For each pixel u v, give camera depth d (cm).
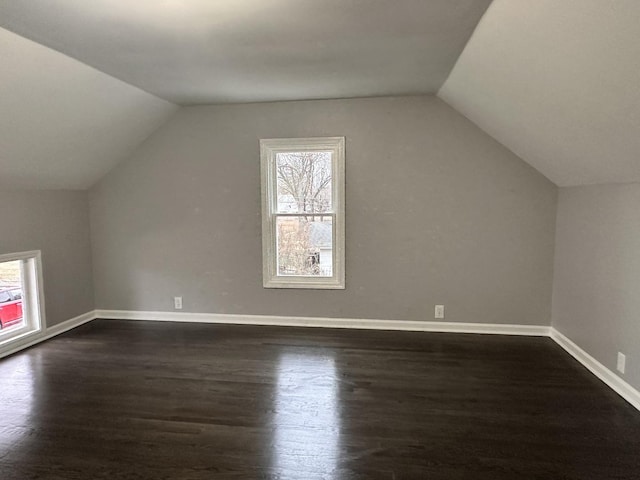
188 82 349
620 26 163
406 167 414
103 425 254
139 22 229
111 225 467
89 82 318
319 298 441
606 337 308
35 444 235
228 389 300
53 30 238
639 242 269
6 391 298
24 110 298
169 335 418
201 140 442
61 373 329
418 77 340
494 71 274
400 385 305
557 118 270
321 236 441
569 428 247
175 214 455
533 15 195
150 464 217
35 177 382
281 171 442
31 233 395
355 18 227
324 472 210
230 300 456
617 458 219
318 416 263
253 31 243
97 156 418
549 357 357
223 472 210
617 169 274
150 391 298
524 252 408
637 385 271
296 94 394
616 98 205
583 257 345
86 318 466
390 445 232
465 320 423
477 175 406
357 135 417
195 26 236
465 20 229
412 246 421
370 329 433
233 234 448
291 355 364
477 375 321
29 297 400
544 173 389
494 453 224
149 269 466
